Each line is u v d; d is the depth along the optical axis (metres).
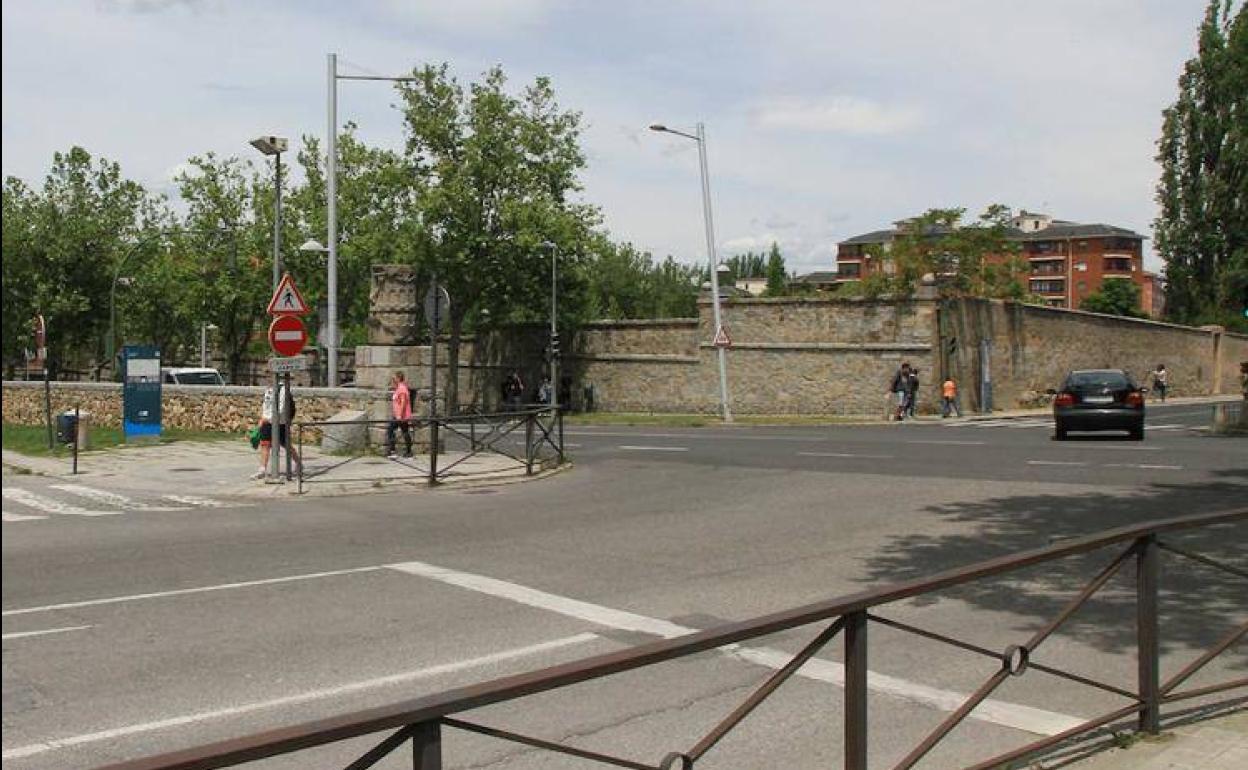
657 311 90.00
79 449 23.53
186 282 52.28
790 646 7.11
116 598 8.65
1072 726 5.57
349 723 2.46
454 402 45.31
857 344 40.06
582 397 47.59
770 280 102.19
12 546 11.41
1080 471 17.19
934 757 5.14
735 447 24.00
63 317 50.00
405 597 8.62
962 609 8.10
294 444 22.83
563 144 44.69
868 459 20.23
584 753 3.11
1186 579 9.04
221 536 12.03
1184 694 5.45
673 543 11.16
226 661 6.75
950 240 48.88
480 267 43.94
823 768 4.98
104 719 5.64
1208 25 59.47
